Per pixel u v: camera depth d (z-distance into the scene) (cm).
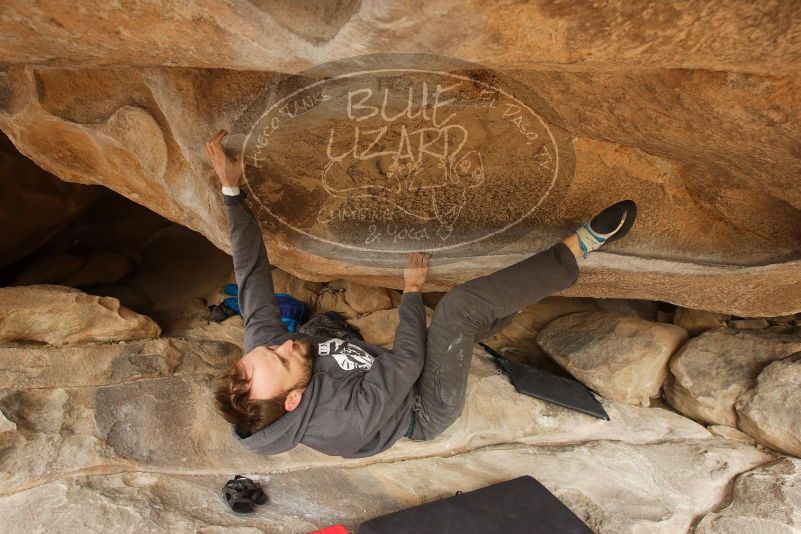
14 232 288
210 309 312
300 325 299
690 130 155
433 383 182
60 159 206
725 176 180
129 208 376
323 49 113
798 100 125
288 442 167
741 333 273
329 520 196
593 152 193
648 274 222
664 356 276
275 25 110
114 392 229
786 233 196
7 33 117
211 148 172
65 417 216
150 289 330
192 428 224
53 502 189
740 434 248
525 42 105
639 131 168
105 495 193
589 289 257
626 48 105
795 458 227
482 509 192
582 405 253
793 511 196
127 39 119
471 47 108
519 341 314
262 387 160
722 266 209
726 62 108
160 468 211
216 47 119
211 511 195
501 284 180
